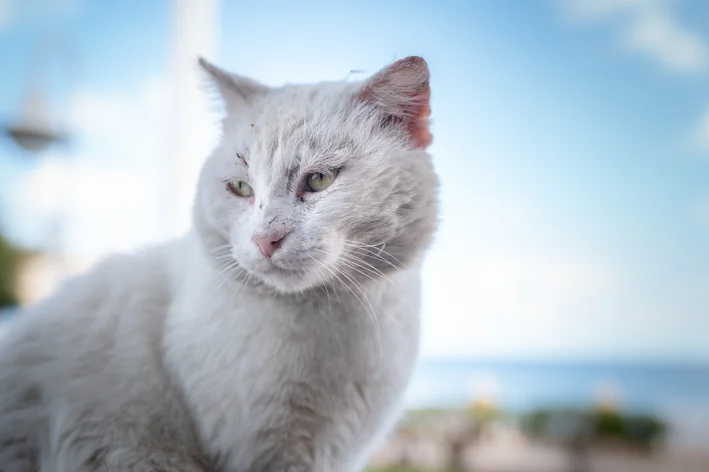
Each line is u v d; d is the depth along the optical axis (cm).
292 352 31
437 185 33
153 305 35
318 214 31
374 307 33
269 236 30
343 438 33
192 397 32
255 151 32
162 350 34
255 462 32
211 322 32
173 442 33
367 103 33
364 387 33
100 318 35
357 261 32
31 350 34
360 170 31
